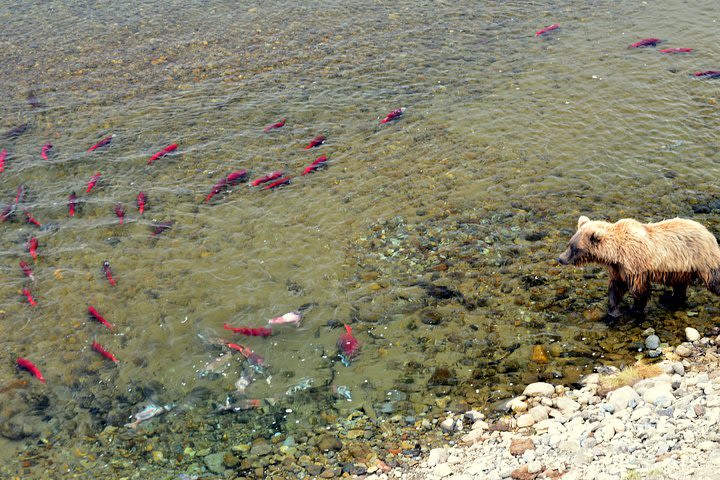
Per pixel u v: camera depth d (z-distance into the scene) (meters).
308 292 12.06
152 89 19.25
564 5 23.23
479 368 10.15
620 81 18.27
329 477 8.57
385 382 10.10
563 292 11.40
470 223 13.43
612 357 9.93
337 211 14.17
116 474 9.01
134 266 13.00
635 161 14.98
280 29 22.42
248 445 9.28
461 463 8.35
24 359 10.97
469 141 16.19
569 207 13.65
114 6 24.78
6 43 22.00
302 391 10.10
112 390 10.41
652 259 9.90
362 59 20.30
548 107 17.33
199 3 24.77
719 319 10.23
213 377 10.52
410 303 11.56
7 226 14.25
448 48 20.66
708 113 16.58
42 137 17.19
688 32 20.69
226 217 14.25
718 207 13.18
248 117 17.75
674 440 7.41
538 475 7.50
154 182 15.48
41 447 9.50
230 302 11.98
